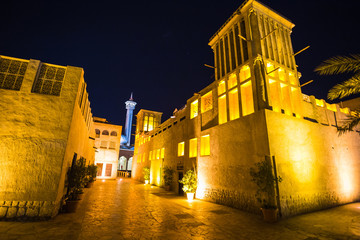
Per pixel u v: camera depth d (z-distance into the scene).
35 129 7.26
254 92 10.35
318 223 7.58
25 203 6.66
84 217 7.52
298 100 11.63
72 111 7.89
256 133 9.63
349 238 5.96
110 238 5.52
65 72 8.30
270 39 11.86
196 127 14.94
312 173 10.30
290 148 9.74
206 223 7.42
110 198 12.38
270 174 8.39
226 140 11.55
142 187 20.11
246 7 12.18
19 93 7.40
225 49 13.66
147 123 34.53
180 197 14.05
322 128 12.03
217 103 13.11
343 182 11.87
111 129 34.81
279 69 11.57
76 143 9.70
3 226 5.88
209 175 12.57
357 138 14.22
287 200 8.70
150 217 8.08
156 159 23.00
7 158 6.78
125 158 49.59
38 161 7.03
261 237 6.04
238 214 8.91
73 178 8.67
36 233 5.50
